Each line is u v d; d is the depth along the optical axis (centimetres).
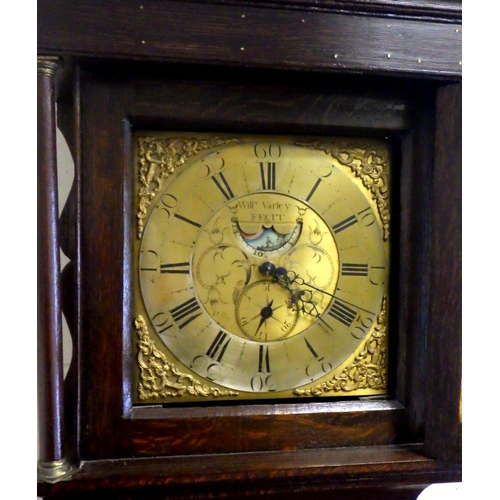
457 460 79
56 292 72
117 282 76
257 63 73
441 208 79
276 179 84
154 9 71
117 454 77
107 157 76
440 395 80
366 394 86
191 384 81
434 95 82
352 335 85
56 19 69
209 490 76
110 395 77
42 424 72
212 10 72
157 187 80
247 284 83
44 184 71
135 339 80
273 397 83
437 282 80
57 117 82
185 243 81
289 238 84
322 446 82
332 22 75
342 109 81
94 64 73
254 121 79
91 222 76
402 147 85
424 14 76
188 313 81
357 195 86
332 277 85
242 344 83
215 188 82
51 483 71
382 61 76
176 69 75
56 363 72
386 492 82
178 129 81
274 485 77
